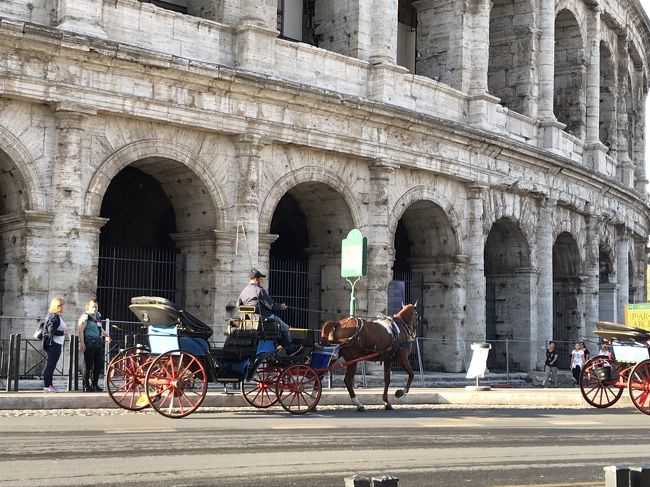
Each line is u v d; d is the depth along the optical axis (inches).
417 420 850.1
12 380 1004.6
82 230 1077.8
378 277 1379.2
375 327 969.5
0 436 635.5
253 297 869.2
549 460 610.2
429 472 542.9
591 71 2023.9
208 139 1205.7
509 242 1748.3
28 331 1041.5
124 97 1103.6
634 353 1021.8
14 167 1055.6
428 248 1577.3
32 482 470.3
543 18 1804.9
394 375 1419.8
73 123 1067.9
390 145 1402.6
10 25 999.6
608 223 2150.6
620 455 644.7
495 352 1748.3
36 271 1050.1
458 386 1441.9
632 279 2464.3
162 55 1115.3
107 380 839.7
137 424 737.0
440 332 1550.2
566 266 1979.6
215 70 1166.3
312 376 896.3
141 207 1338.6
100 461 540.1
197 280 1228.5
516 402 1125.7
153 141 1150.3
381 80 1401.3
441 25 1616.6
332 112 1320.1
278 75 1261.1
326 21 1446.9
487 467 570.9
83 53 1060.5
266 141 1240.8
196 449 601.3
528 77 1777.8
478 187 1566.2
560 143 1828.2
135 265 1274.6
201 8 1284.4
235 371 853.2
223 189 1216.8
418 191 1472.7
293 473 522.6
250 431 713.0
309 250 1430.9
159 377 813.9
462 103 1584.6
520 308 1736.0
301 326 1428.4
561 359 1974.7
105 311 1246.9
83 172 1086.4
